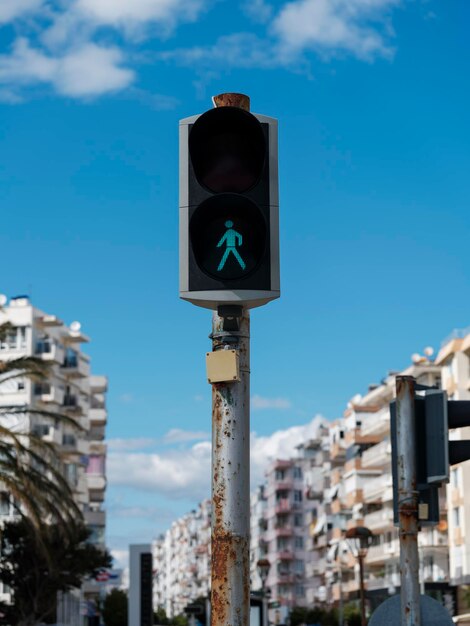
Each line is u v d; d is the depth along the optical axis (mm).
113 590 117062
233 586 6582
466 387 74750
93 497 122125
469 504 73438
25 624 60969
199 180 6746
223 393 6809
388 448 90625
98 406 124875
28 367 37812
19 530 59469
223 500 6688
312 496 124812
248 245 6656
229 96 7176
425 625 7789
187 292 6656
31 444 38562
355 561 97438
